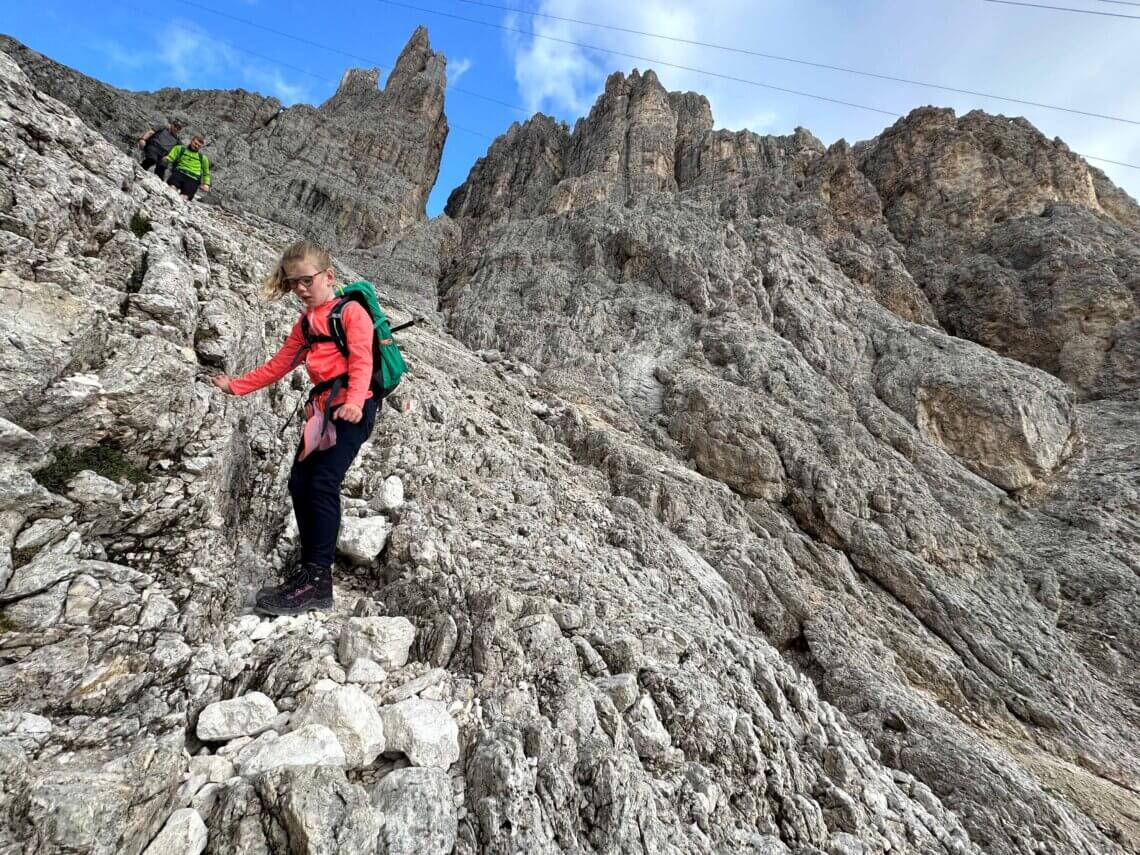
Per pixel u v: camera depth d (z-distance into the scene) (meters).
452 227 41.22
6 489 2.55
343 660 3.57
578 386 20.27
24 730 2.17
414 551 4.58
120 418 3.28
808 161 42.38
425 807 2.65
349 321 3.38
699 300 26.27
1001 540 17.09
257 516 4.46
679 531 13.10
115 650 2.63
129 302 3.98
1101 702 12.49
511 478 8.89
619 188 44.06
